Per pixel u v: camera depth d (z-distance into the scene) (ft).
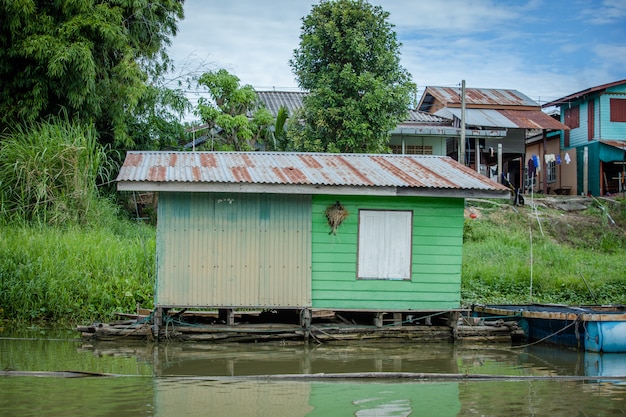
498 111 98.89
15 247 45.75
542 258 64.75
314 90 71.20
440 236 38.81
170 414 23.20
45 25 60.13
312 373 30.48
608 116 99.96
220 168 39.27
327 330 38.09
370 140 71.00
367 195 37.86
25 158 54.49
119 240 53.06
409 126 88.38
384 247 38.50
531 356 35.86
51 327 41.04
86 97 62.08
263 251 37.63
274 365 32.07
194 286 37.09
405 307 38.55
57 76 60.39
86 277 44.16
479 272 57.47
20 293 42.32
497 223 78.48
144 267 47.67
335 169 40.57
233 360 33.04
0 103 61.72
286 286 37.73
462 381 29.25
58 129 57.11
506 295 54.03
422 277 38.70
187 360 32.76
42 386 26.71
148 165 39.32
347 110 69.51
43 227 51.29
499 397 26.50
